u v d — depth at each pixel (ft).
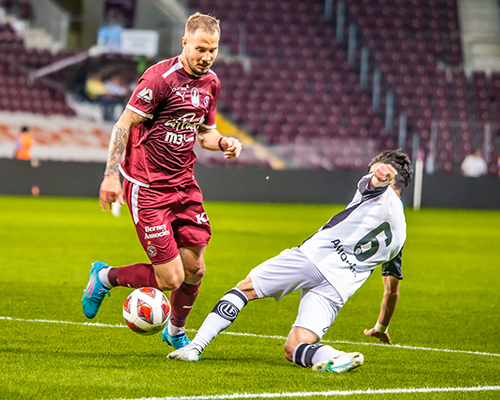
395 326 54.39
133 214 41.50
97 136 238.48
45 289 63.98
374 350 44.86
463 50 297.33
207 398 31.24
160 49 258.37
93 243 102.47
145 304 39.17
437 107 266.36
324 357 36.50
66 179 202.28
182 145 41.39
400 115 258.78
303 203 215.31
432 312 61.21
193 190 42.65
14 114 235.81
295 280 38.93
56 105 242.17
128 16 261.85
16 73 243.40
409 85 271.28
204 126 44.09
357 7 290.15
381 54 279.69
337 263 38.70
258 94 259.19
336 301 38.86
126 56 245.86
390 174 36.01
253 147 243.19
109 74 246.68
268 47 275.18
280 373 36.50
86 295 43.01
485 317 59.47
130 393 31.63
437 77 275.80
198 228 42.39
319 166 233.76
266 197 213.87
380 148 253.44
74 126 239.09
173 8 270.05
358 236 38.75
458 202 218.38
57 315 52.29
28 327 47.21
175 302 42.42
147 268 41.63
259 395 32.12
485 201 219.00
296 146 236.02
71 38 260.42
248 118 252.62
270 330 50.52
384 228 39.06
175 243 41.19
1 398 30.22
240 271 80.89
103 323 49.98
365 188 38.65
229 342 45.44
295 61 272.51
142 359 38.99
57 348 41.04
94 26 261.03
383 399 32.27
